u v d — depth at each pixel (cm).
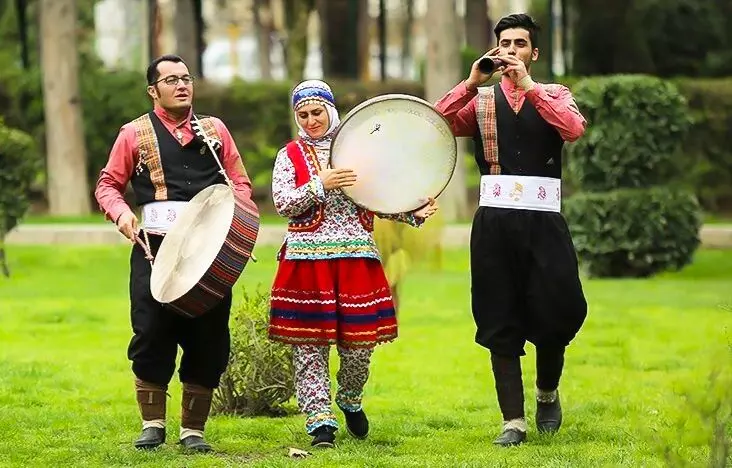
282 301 1291
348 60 5525
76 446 1337
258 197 5181
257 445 1330
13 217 3136
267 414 1513
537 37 1333
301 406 1306
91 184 5072
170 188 1270
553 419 1383
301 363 1302
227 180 1273
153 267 1245
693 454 1212
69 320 2392
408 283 2966
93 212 4997
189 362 1290
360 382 1328
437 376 1806
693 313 2402
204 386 1293
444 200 4334
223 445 1327
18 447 1330
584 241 3111
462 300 2675
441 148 1309
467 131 1334
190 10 6069
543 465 1211
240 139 5291
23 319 2394
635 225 3086
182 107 1280
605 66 5188
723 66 5200
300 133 1319
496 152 1312
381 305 1300
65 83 4603
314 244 1288
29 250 3784
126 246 3916
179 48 6066
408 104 1301
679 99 3120
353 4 5481
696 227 3117
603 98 3100
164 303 1216
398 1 9269
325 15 5606
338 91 5147
